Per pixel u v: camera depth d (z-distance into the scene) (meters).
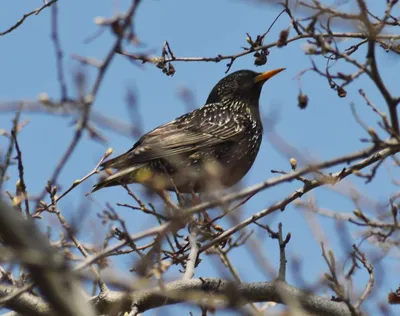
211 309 10.91
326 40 12.09
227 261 12.48
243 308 10.84
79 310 7.64
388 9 10.23
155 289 12.11
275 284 12.10
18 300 11.77
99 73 8.67
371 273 11.30
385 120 10.22
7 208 7.56
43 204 12.09
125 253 11.95
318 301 11.99
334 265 10.81
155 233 9.70
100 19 8.71
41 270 7.62
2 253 7.76
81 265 9.45
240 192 9.80
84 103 8.65
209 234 12.35
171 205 10.36
